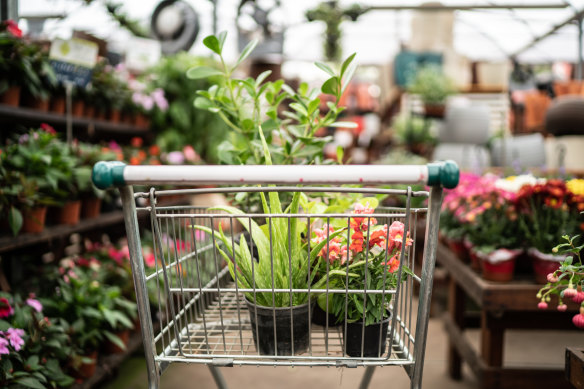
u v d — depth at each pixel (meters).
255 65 4.02
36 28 4.18
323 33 5.18
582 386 0.96
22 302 1.54
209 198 3.34
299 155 1.35
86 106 2.65
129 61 3.46
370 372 1.39
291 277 0.88
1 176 1.62
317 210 1.21
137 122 3.29
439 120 4.70
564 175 2.83
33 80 1.94
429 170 0.76
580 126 3.42
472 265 1.94
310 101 1.23
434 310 2.97
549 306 1.66
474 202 1.94
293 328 0.98
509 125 5.95
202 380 2.08
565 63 7.61
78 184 2.02
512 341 2.54
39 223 1.77
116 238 2.73
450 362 2.14
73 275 1.96
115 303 1.93
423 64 5.41
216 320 1.18
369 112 8.36
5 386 1.27
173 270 2.12
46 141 1.89
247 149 1.42
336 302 0.98
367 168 0.77
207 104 1.38
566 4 5.58
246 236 1.36
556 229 1.71
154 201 0.86
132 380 2.03
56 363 1.46
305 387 2.02
